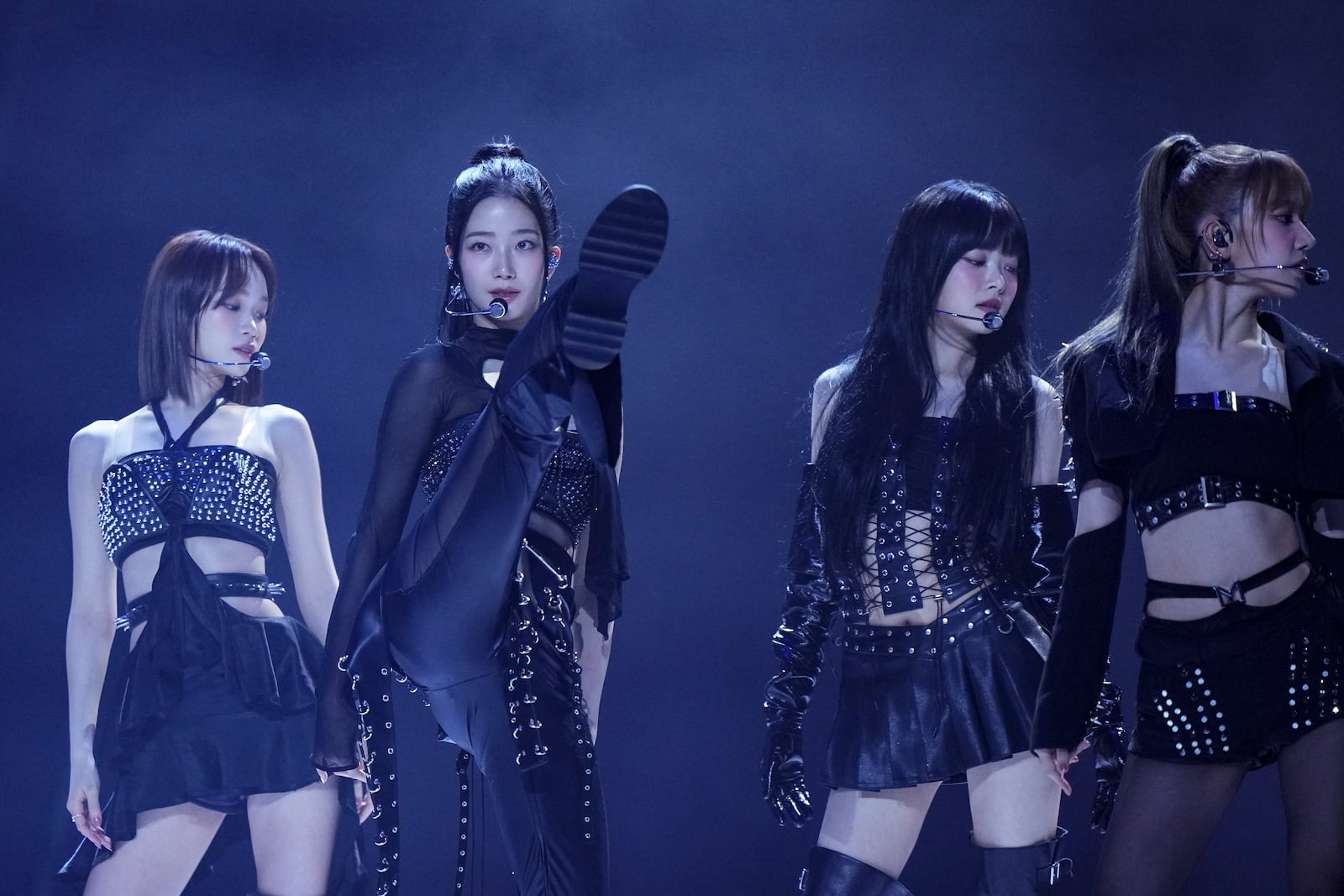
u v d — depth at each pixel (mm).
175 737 7145
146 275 14312
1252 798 12625
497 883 10656
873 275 15164
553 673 6082
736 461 14891
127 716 7129
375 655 6285
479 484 5723
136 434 7707
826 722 13211
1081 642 5816
